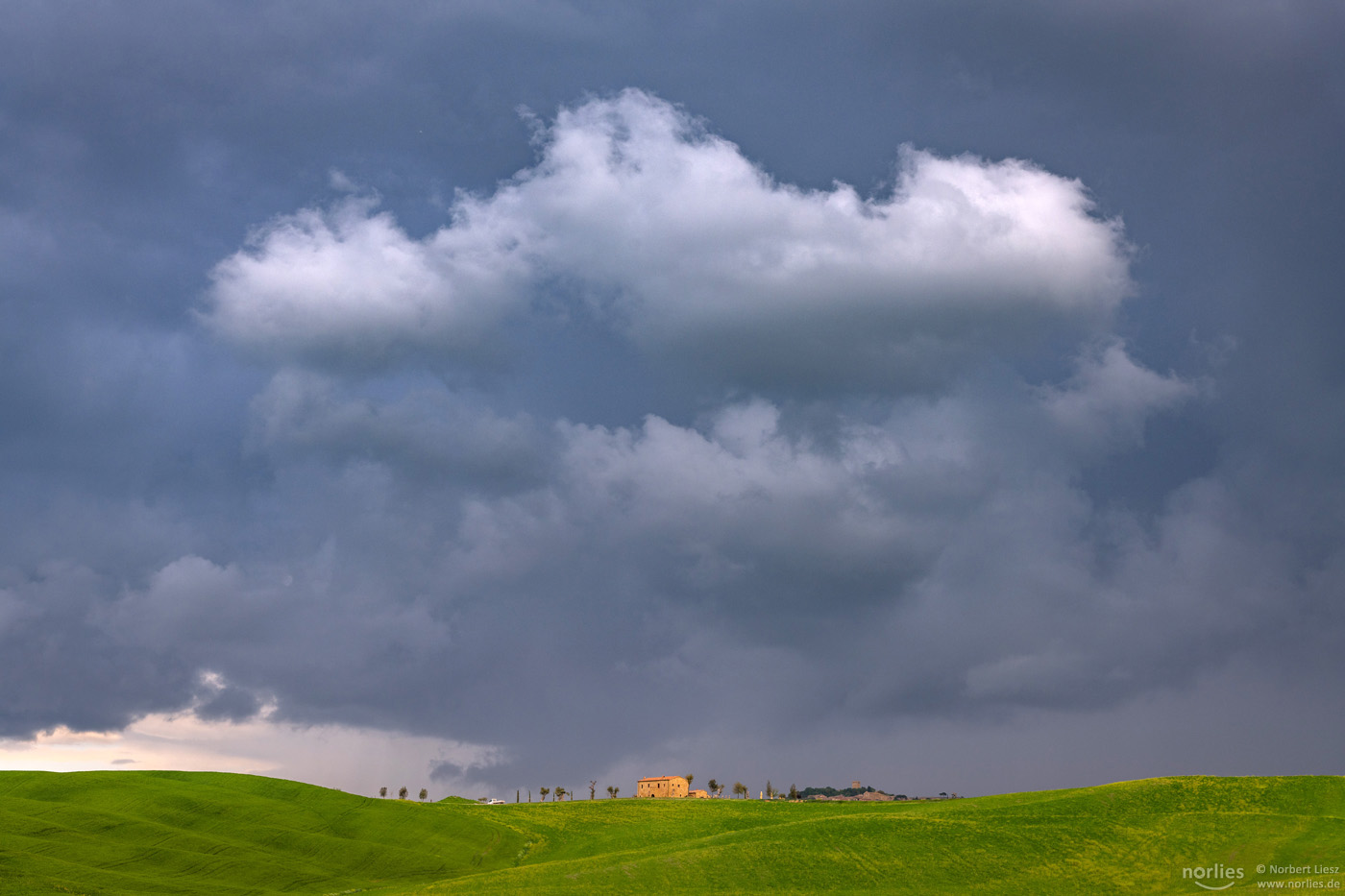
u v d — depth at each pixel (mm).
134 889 112625
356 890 125062
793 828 128500
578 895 105688
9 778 163250
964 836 125188
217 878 122562
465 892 106938
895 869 115062
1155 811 135125
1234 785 146125
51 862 117750
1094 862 118250
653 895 106812
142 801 151750
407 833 156125
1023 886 111438
